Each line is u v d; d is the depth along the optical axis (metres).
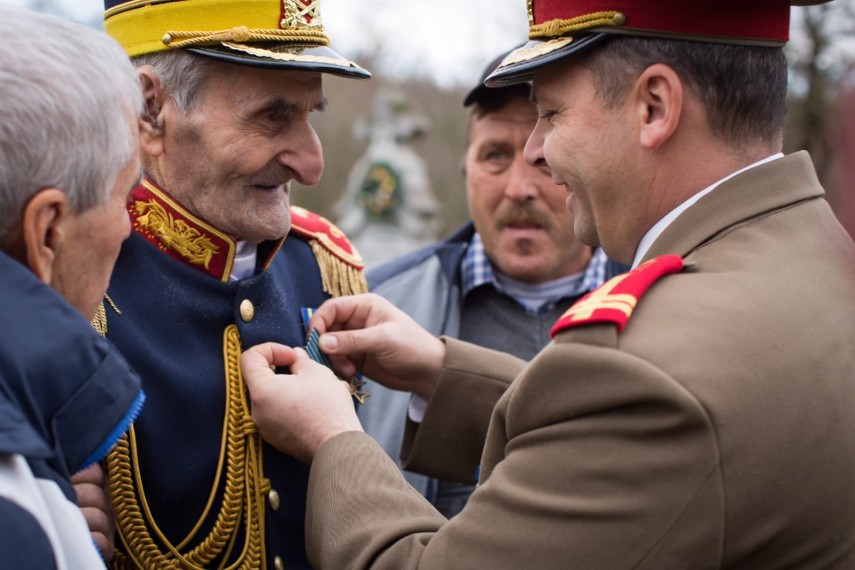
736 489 1.02
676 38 1.19
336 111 13.65
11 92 0.97
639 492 1.04
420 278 2.18
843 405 1.09
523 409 1.13
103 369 1.00
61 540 0.94
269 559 1.43
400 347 1.64
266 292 1.50
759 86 1.20
